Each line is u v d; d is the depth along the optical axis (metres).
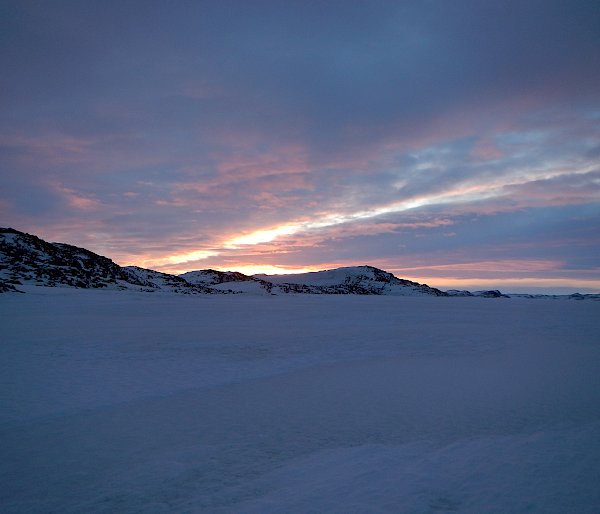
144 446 8.15
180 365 15.81
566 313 46.50
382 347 20.67
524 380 13.30
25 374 13.61
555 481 5.95
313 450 7.76
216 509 5.68
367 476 6.43
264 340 22.20
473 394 11.59
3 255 59.00
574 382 13.00
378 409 10.32
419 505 5.42
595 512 5.10
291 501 5.75
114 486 6.51
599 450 7.04
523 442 7.55
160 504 5.92
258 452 7.75
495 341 22.94
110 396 11.78
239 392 12.33
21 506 5.95
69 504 5.99
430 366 15.92
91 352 17.31
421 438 8.19
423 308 55.91
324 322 33.41
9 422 9.57
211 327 27.55
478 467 6.53
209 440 8.43
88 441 8.43
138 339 20.98
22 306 34.56
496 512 5.18
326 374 14.69
